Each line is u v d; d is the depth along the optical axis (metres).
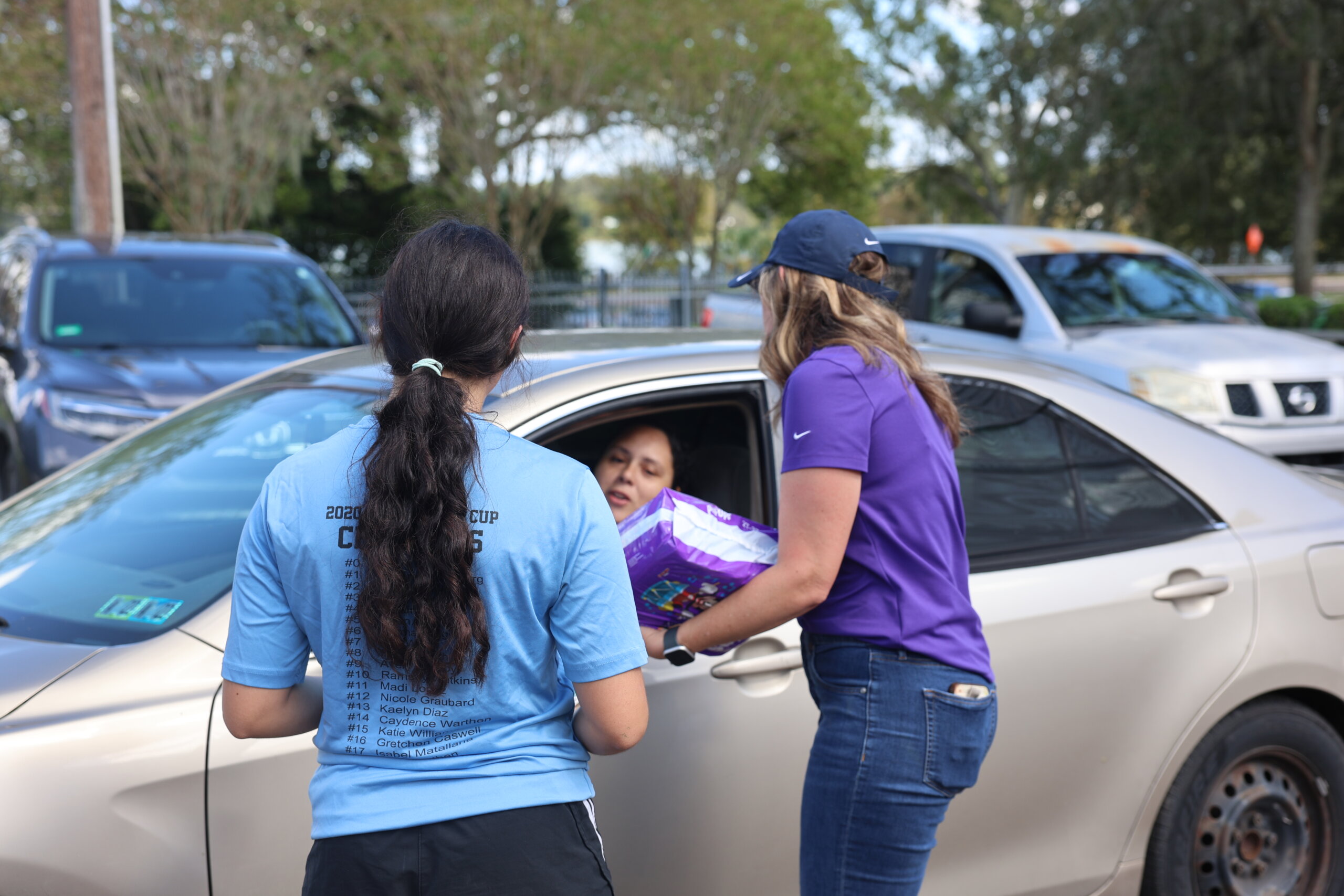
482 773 1.40
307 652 1.46
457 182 24.14
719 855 2.24
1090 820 2.61
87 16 11.77
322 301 7.07
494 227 1.54
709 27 21.17
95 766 1.78
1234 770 2.78
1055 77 25.48
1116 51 23.16
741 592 1.86
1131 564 2.65
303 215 28.39
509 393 2.24
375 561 1.30
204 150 18.78
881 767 1.85
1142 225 29.31
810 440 1.83
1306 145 22.17
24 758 1.75
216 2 18.00
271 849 1.86
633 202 25.95
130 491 2.64
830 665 1.92
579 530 1.40
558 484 1.40
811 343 1.95
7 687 1.87
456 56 20.53
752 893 2.28
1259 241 28.48
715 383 2.45
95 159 11.98
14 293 6.95
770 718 2.26
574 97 21.09
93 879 1.75
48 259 6.80
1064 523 2.67
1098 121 23.55
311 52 20.88
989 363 2.77
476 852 1.38
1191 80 21.89
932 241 8.05
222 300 6.78
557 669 1.49
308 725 1.50
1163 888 2.70
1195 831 2.72
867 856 1.87
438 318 1.40
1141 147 23.62
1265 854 2.84
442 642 1.33
